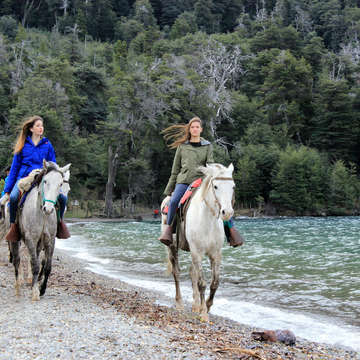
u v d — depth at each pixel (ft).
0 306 20.01
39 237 21.79
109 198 167.84
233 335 17.22
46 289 24.84
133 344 13.83
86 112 233.96
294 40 317.63
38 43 357.41
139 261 42.83
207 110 182.50
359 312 22.90
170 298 26.02
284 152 201.26
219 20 448.65
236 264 40.04
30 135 23.80
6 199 23.35
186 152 22.52
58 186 20.80
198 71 238.27
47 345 13.34
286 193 182.39
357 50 327.26
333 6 402.72
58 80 214.90
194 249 20.29
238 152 199.00
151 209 193.26
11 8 439.63
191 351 13.64
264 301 25.43
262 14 406.82
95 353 12.79
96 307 20.06
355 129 229.45
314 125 246.06
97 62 343.26
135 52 348.38
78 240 66.23
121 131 165.58
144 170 177.68
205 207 19.69
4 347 13.16
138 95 165.07
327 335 18.86
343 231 88.89
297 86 249.55
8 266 34.06
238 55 285.64
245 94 269.03
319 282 31.12
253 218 161.48
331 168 204.13
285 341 16.62
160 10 486.38
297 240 67.41
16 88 210.18
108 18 447.01
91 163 198.08
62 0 443.32
